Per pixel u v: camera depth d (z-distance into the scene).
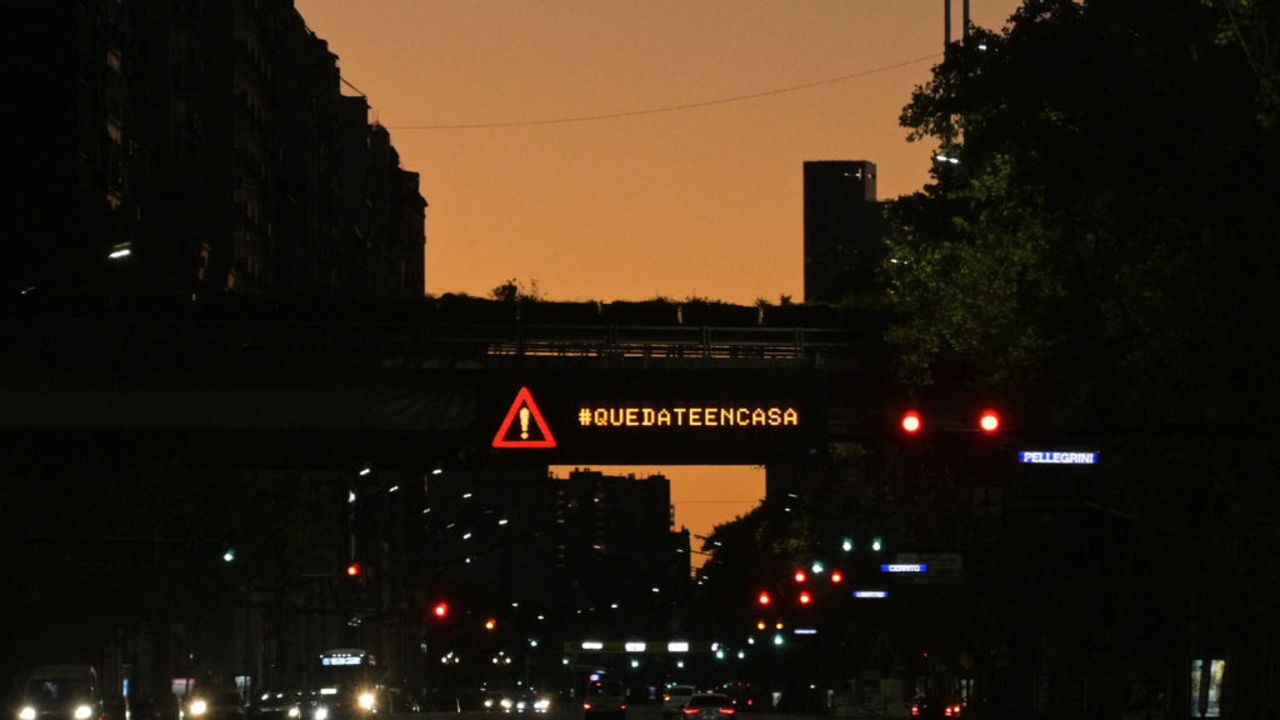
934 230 67.56
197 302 73.31
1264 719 57.44
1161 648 76.00
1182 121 48.69
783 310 75.19
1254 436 40.34
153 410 63.12
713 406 63.72
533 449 63.47
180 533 86.88
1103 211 50.56
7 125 111.12
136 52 129.62
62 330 72.38
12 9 112.56
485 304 74.88
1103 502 64.38
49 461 76.38
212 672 130.75
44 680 70.81
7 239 109.19
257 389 63.47
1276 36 46.12
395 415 63.59
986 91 55.00
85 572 81.50
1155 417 52.28
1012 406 61.44
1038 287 54.62
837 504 102.06
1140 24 51.88
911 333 63.03
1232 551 50.56
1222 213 47.78
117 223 116.50
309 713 101.12
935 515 78.81
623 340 75.06
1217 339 47.66
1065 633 79.00
